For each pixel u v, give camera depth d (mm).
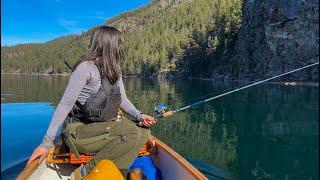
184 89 39250
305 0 53906
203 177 3922
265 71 59531
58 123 3584
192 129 14062
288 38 54906
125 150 3869
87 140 3857
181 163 4391
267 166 9320
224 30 78062
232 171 8797
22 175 3918
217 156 10094
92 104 3787
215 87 43188
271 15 58719
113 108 3908
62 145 4266
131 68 116938
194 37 88625
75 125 3920
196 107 21094
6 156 8969
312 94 30062
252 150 10930
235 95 29406
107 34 3762
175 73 92250
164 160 4855
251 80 63000
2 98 28219
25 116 17359
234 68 69938
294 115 18250
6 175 7797
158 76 98188
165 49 102562
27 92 35688
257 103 23312
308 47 52406
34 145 10227
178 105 21906
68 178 4340
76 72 3662
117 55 3807
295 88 37969
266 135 13297
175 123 15367
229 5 78062
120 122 3959
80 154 4055
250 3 66312
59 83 58250
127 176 3678
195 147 11102
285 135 13328
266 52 59406
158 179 4734
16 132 12219
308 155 10508
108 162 3637
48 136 3539
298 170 9094
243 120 16547
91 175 3541
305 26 52906
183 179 4289
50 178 4277
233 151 10695
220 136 12883
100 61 3740
